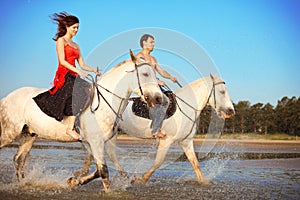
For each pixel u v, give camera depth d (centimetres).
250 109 3119
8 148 1098
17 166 651
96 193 564
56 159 918
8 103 630
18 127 621
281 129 3133
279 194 576
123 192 570
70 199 521
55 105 580
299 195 570
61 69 584
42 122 597
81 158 937
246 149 1561
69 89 575
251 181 689
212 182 675
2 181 644
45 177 678
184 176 720
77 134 572
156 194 567
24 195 544
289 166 917
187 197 550
